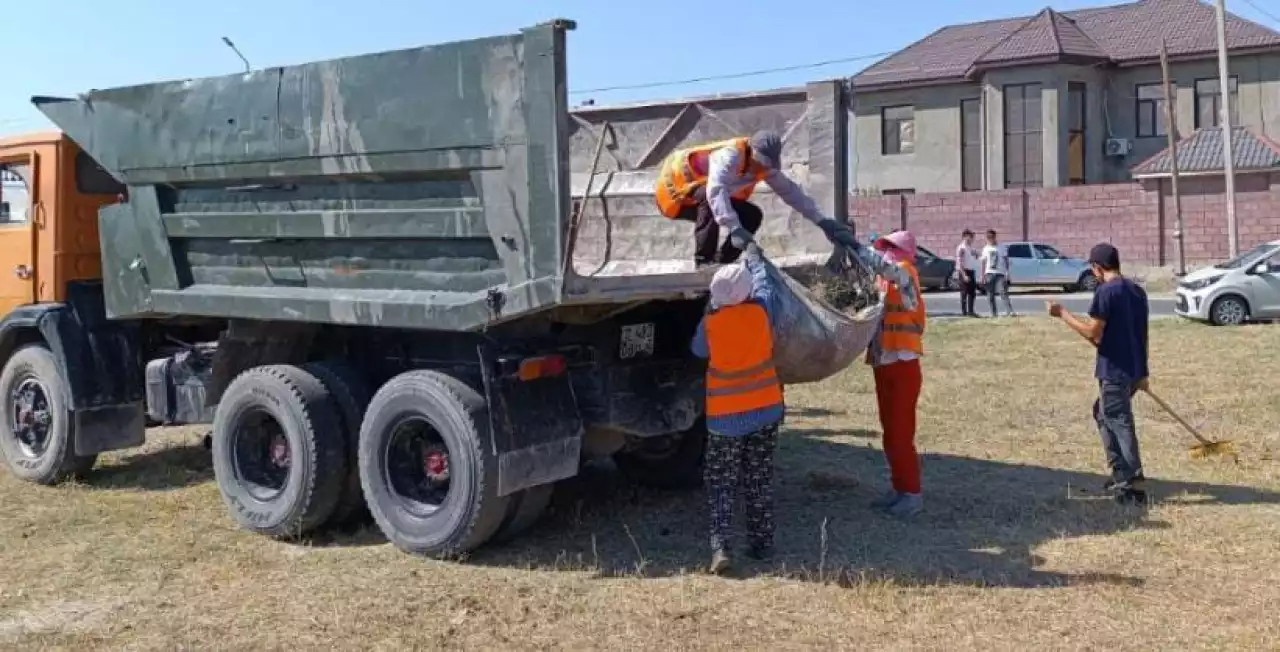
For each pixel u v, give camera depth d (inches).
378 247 255.0
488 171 230.5
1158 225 1341.0
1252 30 1517.0
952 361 600.1
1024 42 1562.5
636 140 354.6
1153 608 218.8
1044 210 1408.7
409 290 251.1
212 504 314.2
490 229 231.9
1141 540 263.3
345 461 275.4
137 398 342.0
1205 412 426.0
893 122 1688.0
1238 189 1295.5
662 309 273.4
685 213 287.1
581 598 230.5
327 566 256.4
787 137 324.2
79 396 329.1
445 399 248.5
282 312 271.4
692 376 279.0
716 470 245.9
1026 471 338.6
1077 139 1572.3
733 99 333.1
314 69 254.7
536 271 225.1
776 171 270.8
